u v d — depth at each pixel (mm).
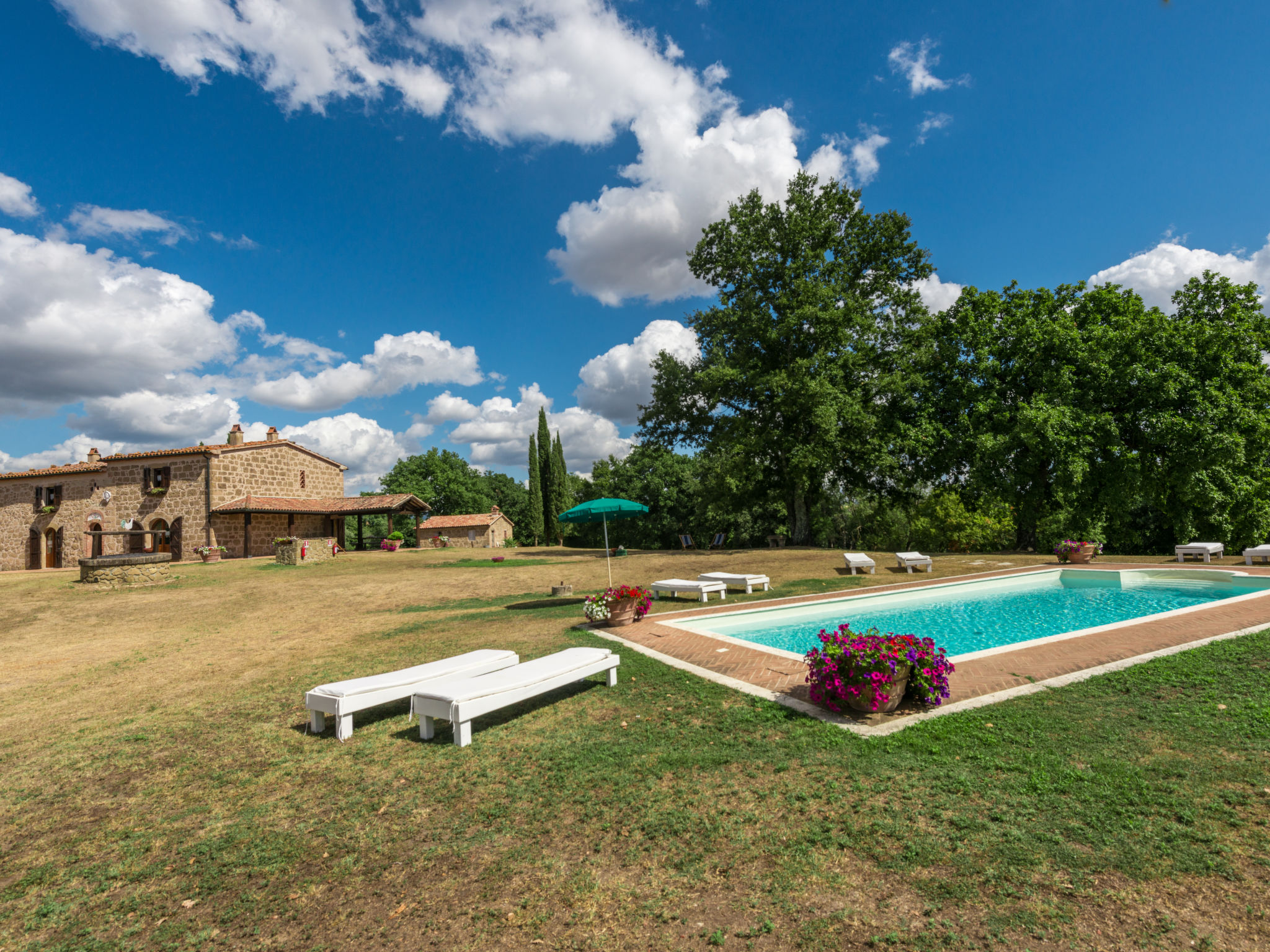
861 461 27875
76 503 32406
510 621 12492
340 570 22891
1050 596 14398
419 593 17469
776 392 27797
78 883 3783
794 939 2861
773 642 10547
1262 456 22609
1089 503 24891
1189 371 21578
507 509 80125
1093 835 3490
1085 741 4766
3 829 4543
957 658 7617
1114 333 22156
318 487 36531
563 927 3074
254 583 19281
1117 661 6902
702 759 4965
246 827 4371
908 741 4980
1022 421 21750
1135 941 2672
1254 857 3176
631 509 13492
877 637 5938
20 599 16984
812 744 5109
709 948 2850
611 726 5930
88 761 5777
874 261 29656
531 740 5676
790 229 28016
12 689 8680
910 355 26641
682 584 14727
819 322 26297
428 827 4191
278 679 8523
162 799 4918
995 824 3693
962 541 40250
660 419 32969
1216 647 7129
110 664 10039
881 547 49656
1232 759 4289
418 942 3049
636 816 4137
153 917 3398
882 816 3875
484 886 3479
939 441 26172
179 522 29547
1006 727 5145
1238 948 2566
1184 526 24203
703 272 31094
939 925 2871
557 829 4043
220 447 30031
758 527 51094
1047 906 2938
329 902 3439
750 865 3473
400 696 6406
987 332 25031
